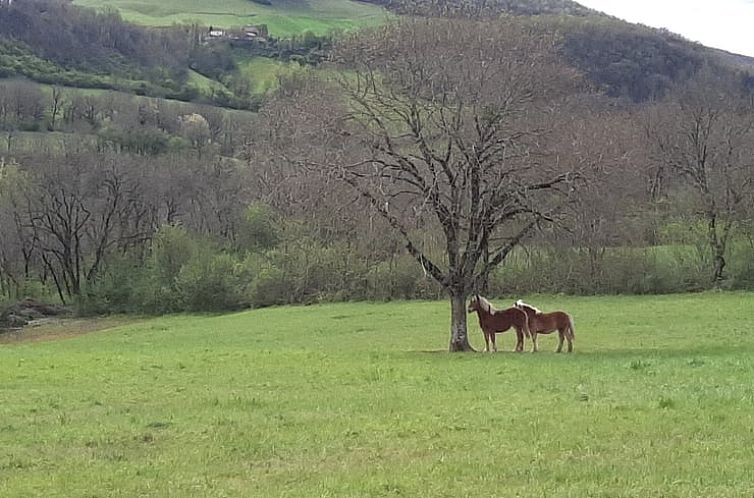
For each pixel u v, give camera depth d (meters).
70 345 50.22
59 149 86.44
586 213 31.08
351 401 18.44
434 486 10.79
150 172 83.88
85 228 83.31
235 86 112.75
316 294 70.25
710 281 65.12
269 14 130.00
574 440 13.34
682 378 20.77
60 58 116.31
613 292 64.12
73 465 12.90
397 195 31.64
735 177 67.19
